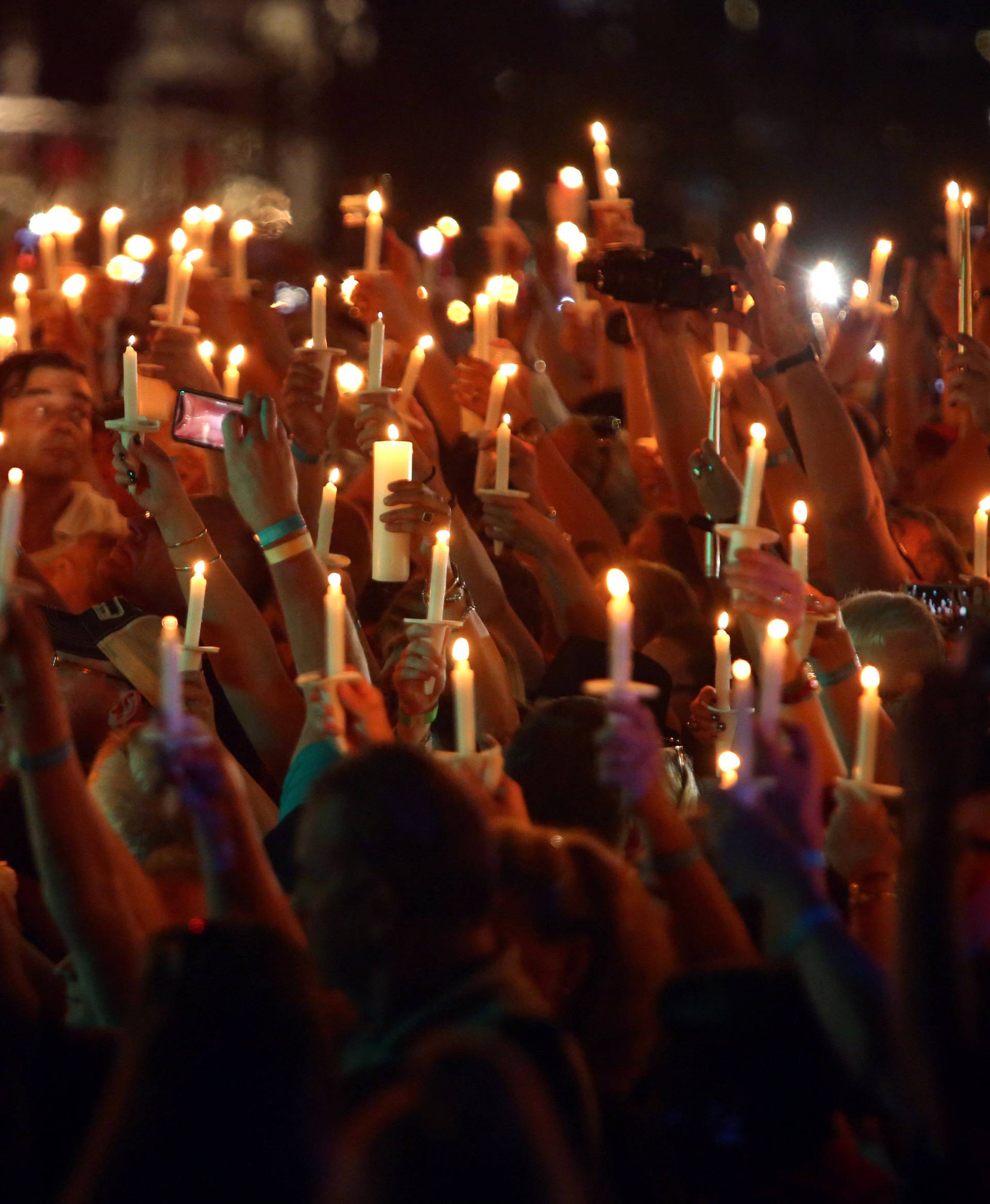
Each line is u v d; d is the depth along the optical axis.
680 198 43.66
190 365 13.45
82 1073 6.12
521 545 11.56
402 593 10.11
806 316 17.27
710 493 11.56
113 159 39.16
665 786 8.70
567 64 44.59
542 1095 4.11
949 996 5.31
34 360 13.04
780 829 5.97
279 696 9.80
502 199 17.16
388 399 11.31
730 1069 6.02
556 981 6.29
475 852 5.54
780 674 6.24
